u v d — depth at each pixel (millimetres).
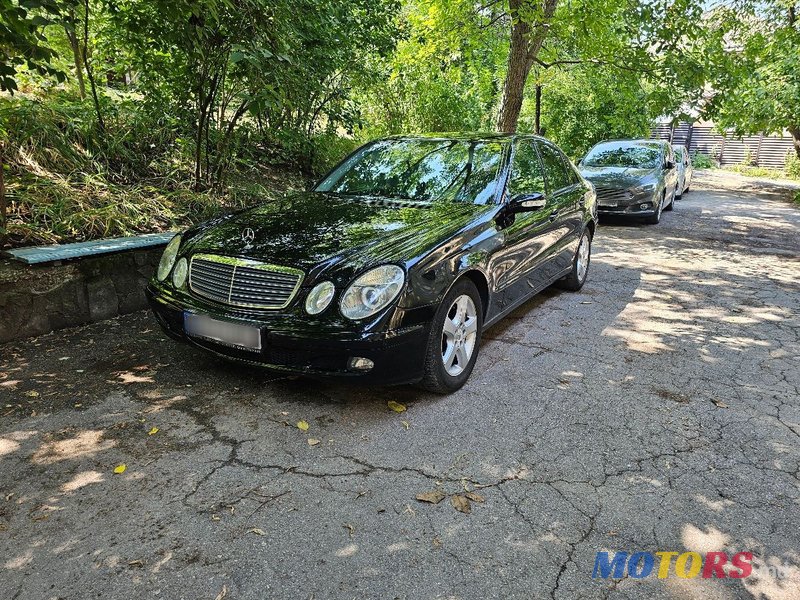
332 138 9070
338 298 2863
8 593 1889
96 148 6168
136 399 3217
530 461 2750
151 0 4359
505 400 3363
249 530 2219
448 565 2074
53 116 5973
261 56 5039
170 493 2426
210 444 2803
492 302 3781
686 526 2326
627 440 2965
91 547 2105
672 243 8539
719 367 3934
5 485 2439
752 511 2430
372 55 8977
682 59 8500
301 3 6078
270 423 3010
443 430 3002
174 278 3359
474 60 11328
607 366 3906
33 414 3020
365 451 2783
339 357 2846
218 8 4949
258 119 8039
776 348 4312
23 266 4055
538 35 8289
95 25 6242
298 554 2104
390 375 2967
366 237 3188
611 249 8031
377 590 1950
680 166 14438
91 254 4270
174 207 5824
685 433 3047
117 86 7961
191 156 6848
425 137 4648
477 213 3666
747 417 3236
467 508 2391
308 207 3754
